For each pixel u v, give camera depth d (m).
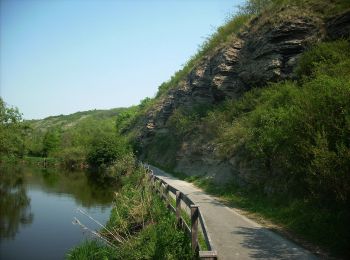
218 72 26.73
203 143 25.86
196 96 32.66
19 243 17.03
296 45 19.48
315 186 10.10
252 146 15.42
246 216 12.78
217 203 15.30
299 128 10.45
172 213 11.33
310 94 11.05
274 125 13.99
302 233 10.13
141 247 9.89
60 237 18.06
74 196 30.72
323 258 8.09
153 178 17.98
